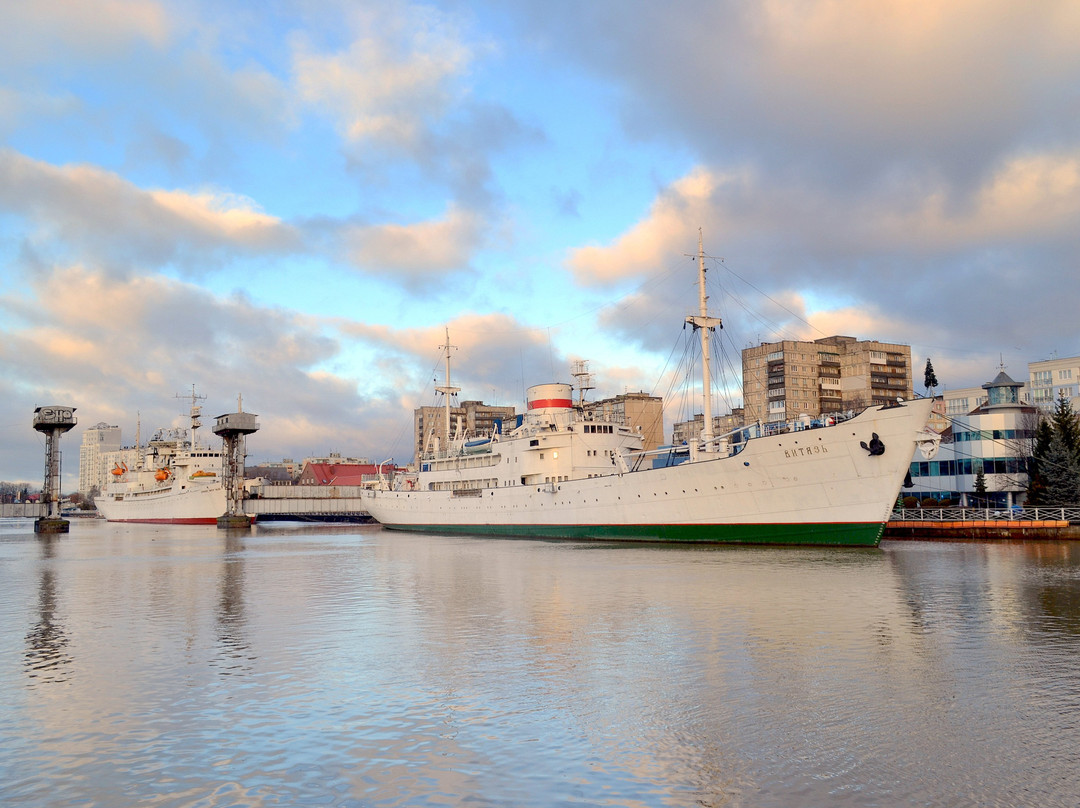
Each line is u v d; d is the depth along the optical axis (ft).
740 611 87.04
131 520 495.82
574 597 100.42
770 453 163.63
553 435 225.97
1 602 106.52
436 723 49.70
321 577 132.46
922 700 52.85
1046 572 119.96
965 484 242.99
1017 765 41.63
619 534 198.29
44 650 73.05
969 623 78.89
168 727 49.75
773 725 48.24
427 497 283.59
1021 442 231.09
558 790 39.24
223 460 400.06
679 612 86.99
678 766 42.09
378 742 46.44
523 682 58.80
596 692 55.83
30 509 561.43
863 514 153.38
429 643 73.46
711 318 192.03
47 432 359.05
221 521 377.91
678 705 52.44
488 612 90.63
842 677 58.70
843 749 44.19
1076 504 199.93
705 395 187.01
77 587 123.34
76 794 39.65
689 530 181.16
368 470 521.24
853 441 152.25
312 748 45.62
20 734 48.70
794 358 465.47
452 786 39.88
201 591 115.85
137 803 38.47
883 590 102.17
